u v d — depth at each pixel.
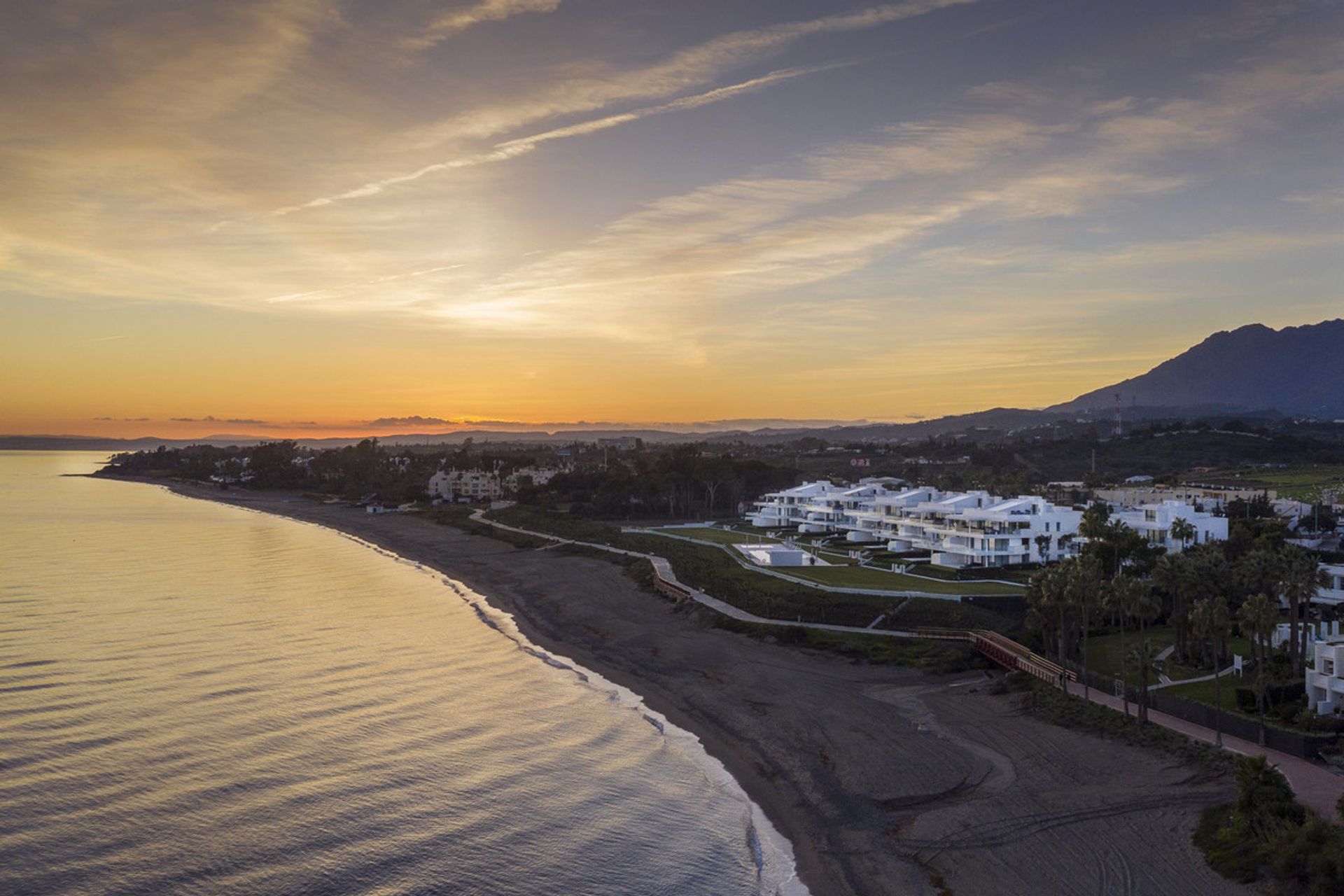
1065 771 60.34
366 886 45.44
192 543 195.50
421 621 112.38
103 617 108.75
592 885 46.31
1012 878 47.16
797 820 55.47
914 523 148.62
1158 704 69.44
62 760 60.34
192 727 67.62
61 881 45.12
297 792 56.22
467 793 57.06
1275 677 73.94
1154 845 49.25
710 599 116.31
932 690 80.56
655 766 63.19
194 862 47.22
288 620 110.44
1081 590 75.69
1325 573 78.81
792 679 84.81
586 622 112.81
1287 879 43.41
